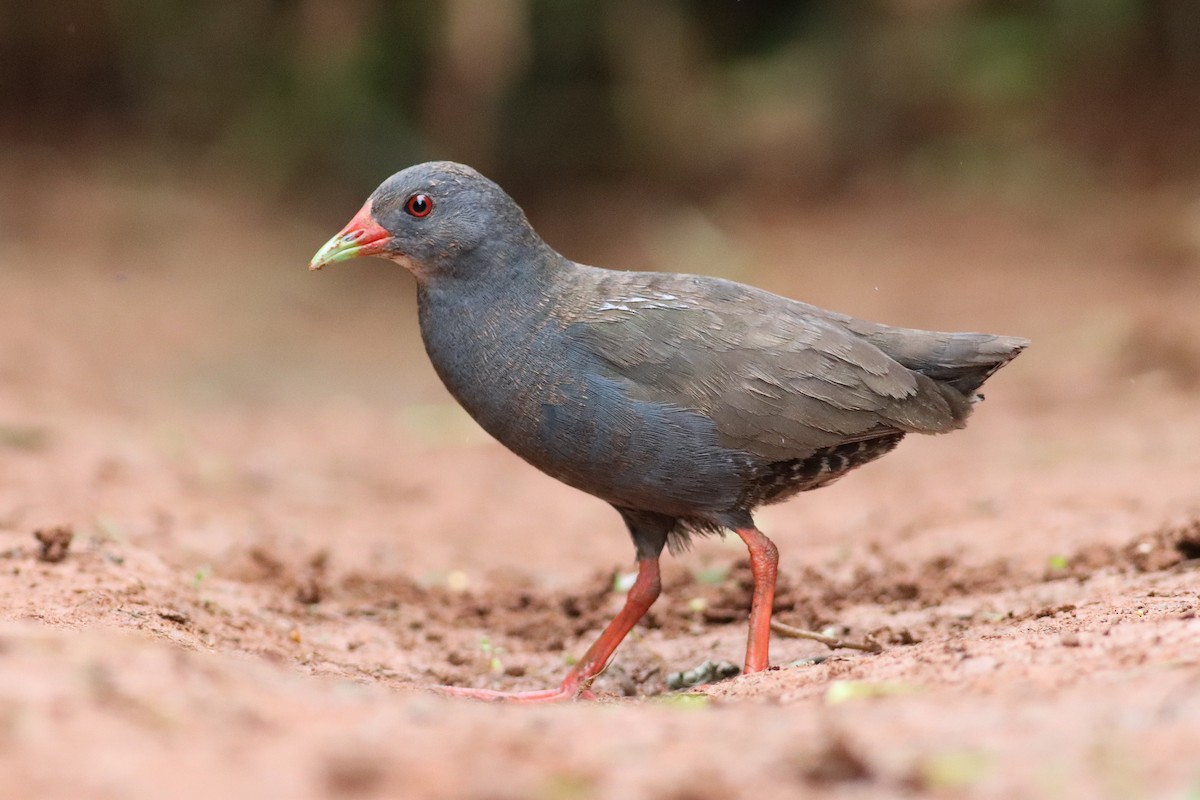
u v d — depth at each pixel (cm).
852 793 441
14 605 816
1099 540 1077
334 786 423
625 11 2916
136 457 1474
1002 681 580
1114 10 2855
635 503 860
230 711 496
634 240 2812
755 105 3012
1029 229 2688
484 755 461
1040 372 1988
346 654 922
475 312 860
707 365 830
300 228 2833
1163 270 2433
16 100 3052
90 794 409
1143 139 2825
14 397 1702
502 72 2744
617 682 904
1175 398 1762
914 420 849
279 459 1650
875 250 2678
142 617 838
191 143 2984
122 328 2266
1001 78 2906
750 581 1048
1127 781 438
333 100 2822
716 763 466
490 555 1305
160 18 2944
